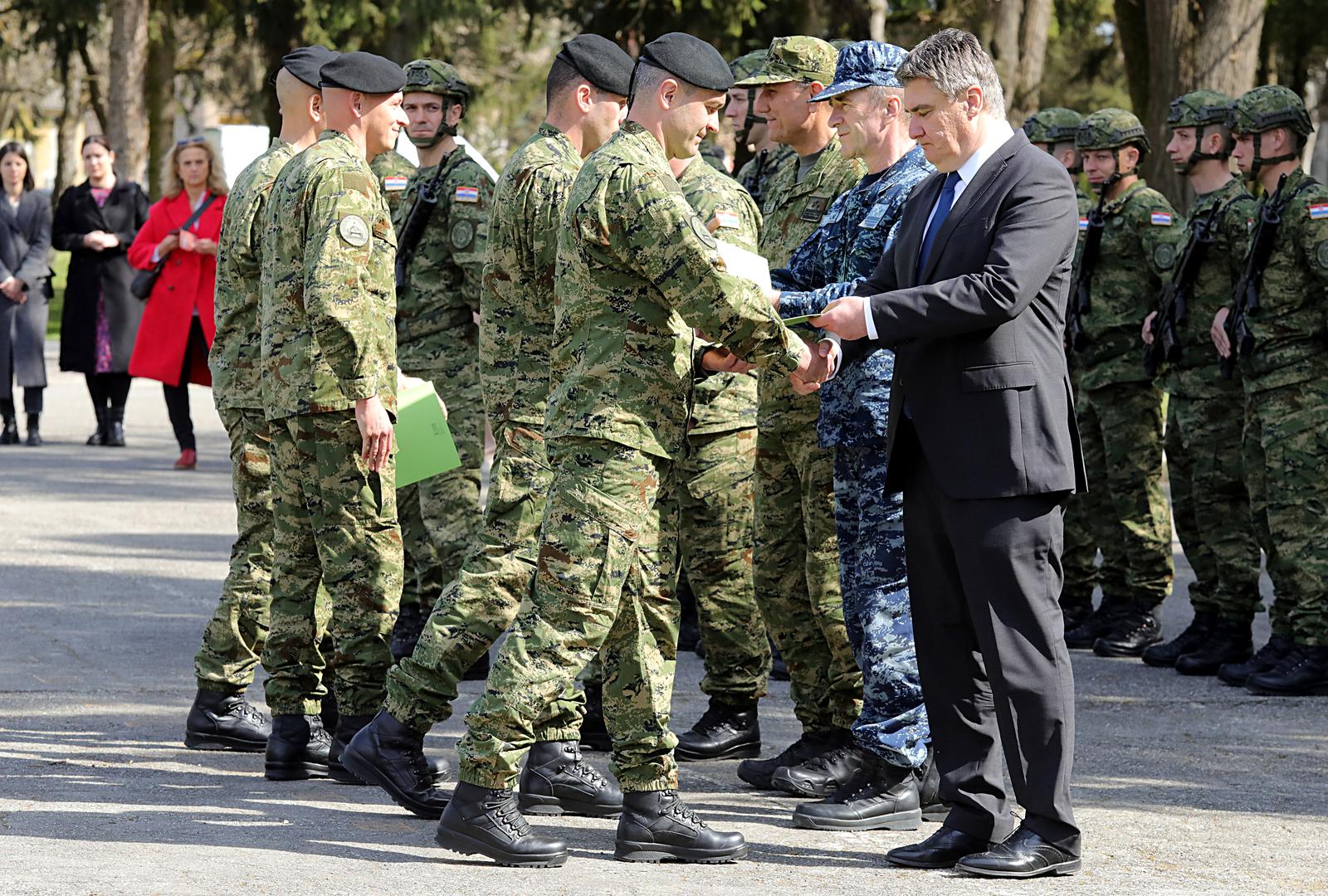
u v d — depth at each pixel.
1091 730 7.53
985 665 5.16
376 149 6.28
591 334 5.11
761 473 6.39
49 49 40.59
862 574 5.84
